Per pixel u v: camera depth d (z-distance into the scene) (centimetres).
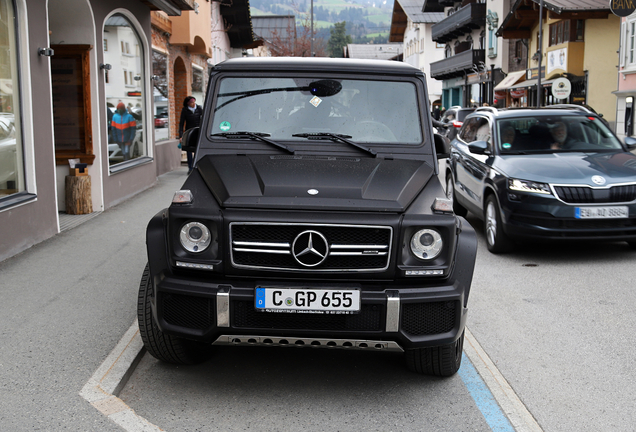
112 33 1173
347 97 479
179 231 371
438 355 405
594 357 465
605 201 739
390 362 455
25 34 766
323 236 362
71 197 1026
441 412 376
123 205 1130
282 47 5109
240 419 364
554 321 546
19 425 347
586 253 814
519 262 766
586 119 893
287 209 367
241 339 365
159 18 1698
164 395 395
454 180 1028
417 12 6725
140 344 462
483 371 436
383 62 505
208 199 384
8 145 750
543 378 428
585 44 3005
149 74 1400
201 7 2130
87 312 540
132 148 1316
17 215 747
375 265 367
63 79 1031
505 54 4228
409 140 466
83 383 401
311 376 428
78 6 1012
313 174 407
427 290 366
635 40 2453
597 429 357
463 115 2375
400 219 366
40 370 420
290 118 472
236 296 358
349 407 382
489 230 828
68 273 664
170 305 375
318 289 357
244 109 474
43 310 544
